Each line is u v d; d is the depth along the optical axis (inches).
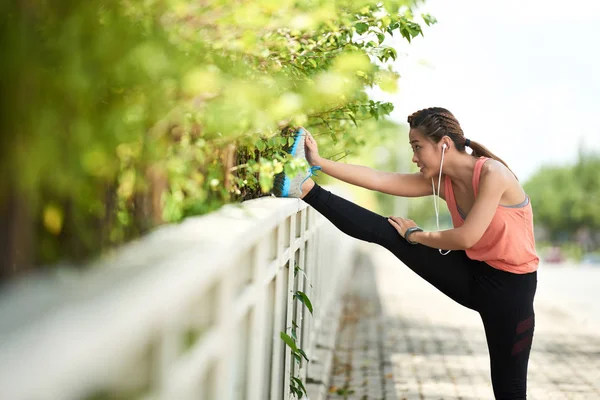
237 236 79.3
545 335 370.9
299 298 180.5
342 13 124.1
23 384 33.0
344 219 151.6
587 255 3115.2
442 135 146.8
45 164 55.7
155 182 90.1
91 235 72.7
